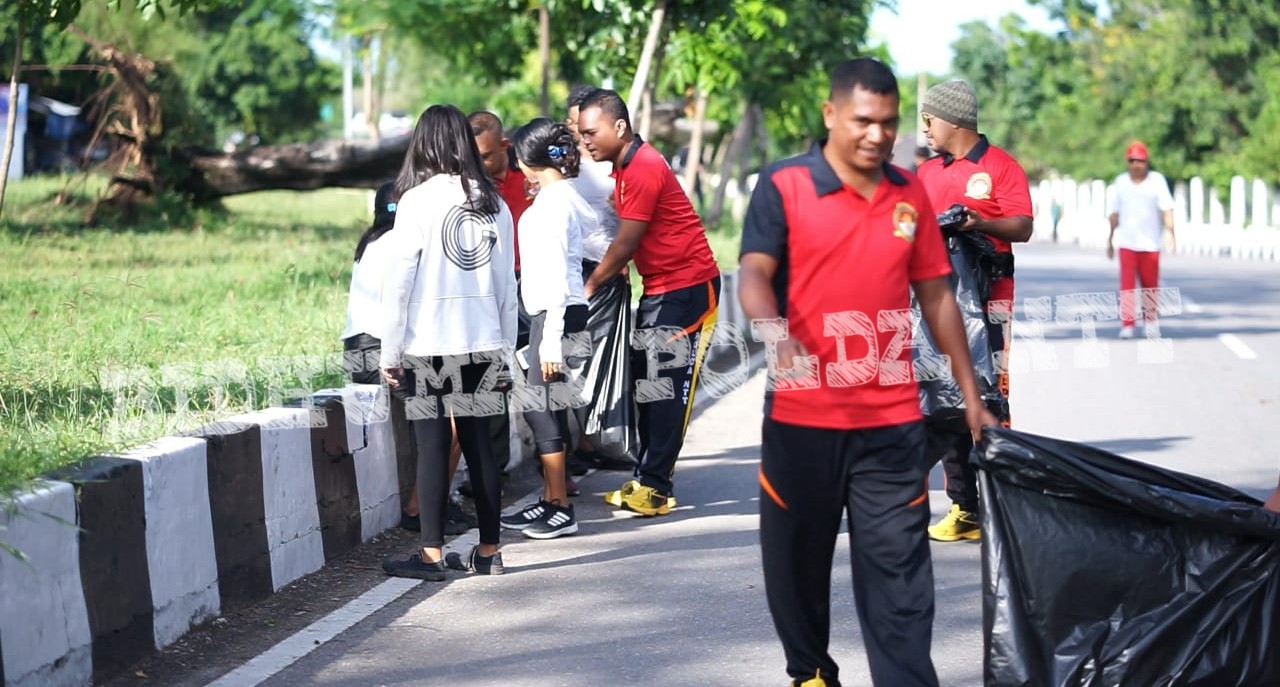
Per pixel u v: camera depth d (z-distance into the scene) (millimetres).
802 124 24250
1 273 13219
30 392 7043
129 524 4887
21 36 11641
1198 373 12969
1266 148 37062
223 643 5312
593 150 7477
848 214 3982
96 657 4680
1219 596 4105
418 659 5211
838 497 4125
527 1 15445
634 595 6082
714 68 18422
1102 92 50719
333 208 30250
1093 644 4086
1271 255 32969
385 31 15523
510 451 8547
